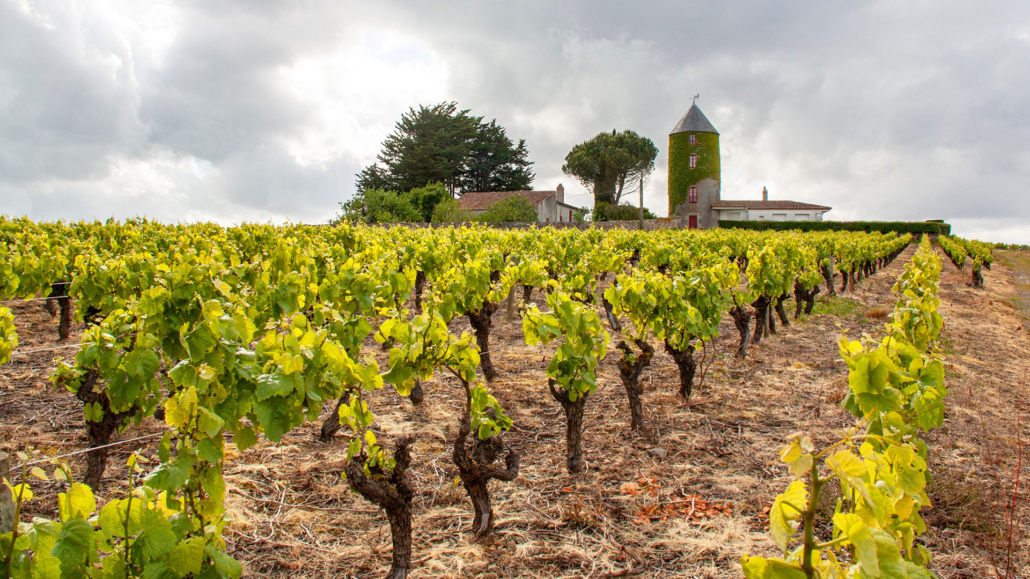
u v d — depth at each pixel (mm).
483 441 3162
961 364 6715
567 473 3891
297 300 5230
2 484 1883
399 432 4504
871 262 16266
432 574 2832
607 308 8352
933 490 3576
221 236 10836
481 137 53906
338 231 11672
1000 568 2881
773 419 4883
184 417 2004
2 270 6359
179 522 1843
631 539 3135
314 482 3703
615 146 58250
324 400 2689
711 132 50906
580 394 3822
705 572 2857
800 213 52250
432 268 8703
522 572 2857
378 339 3205
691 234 19688
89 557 1562
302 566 2873
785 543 1532
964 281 17078
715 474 3883
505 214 35938
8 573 1468
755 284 7703
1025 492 3598
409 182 48125
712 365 6531
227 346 2471
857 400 2531
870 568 1375
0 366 5953
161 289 3176
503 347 7234
